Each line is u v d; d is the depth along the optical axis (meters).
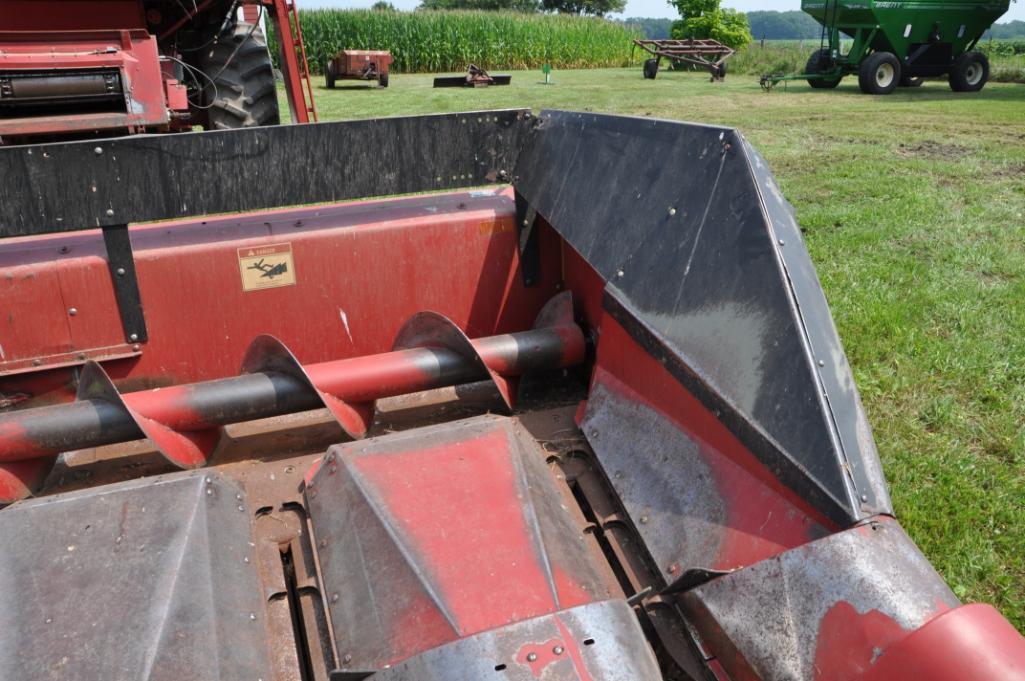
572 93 19.31
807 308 1.81
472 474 1.94
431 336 2.61
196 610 1.60
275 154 2.64
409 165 2.86
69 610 1.57
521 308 3.12
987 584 2.79
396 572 1.68
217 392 2.31
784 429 1.73
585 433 2.30
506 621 1.55
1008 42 32.91
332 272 2.85
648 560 1.94
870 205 7.39
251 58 7.68
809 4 19.27
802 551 1.55
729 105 15.93
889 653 1.39
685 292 2.08
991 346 4.48
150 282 2.65
